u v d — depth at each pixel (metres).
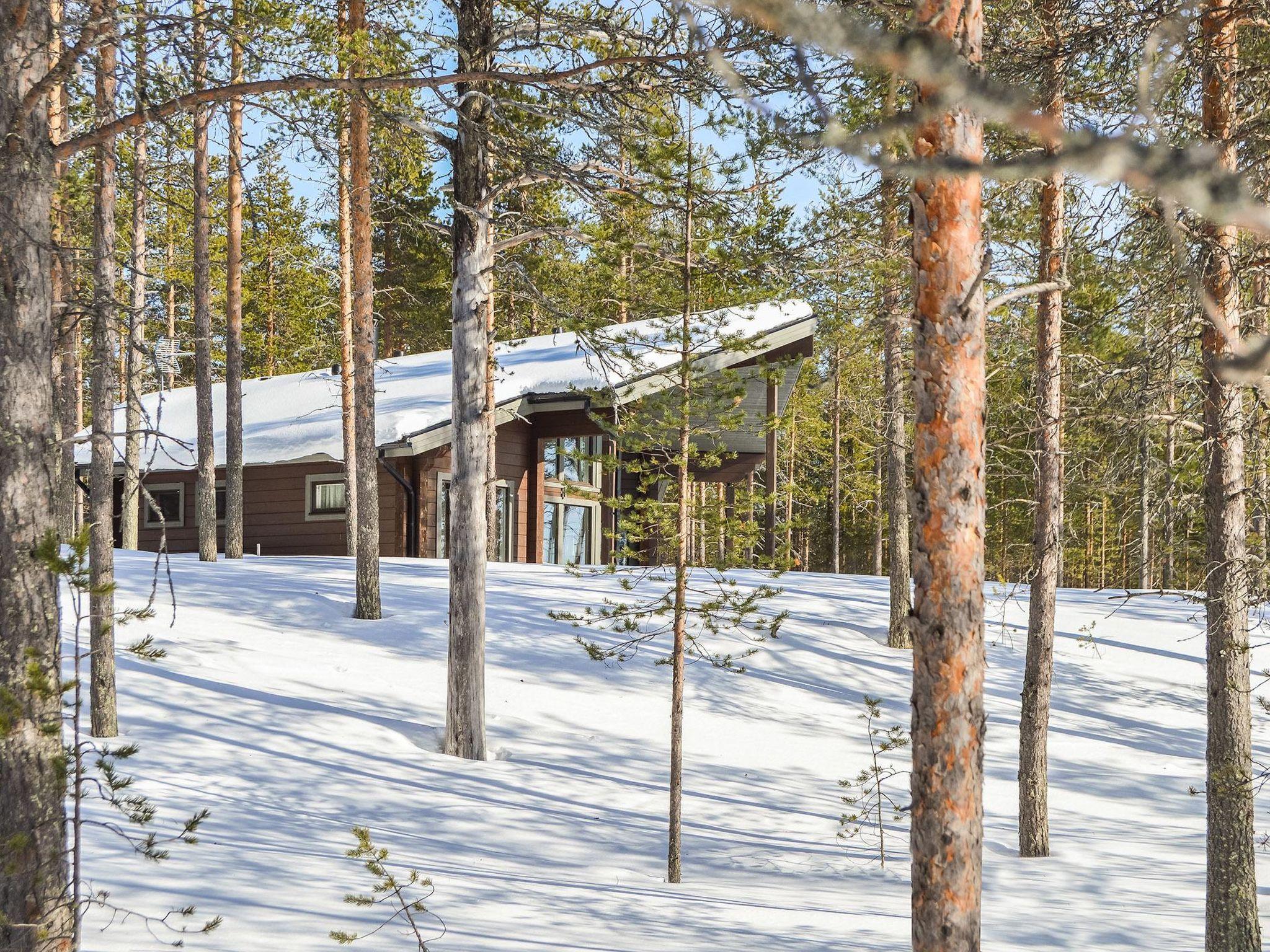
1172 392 9.57
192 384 44.53
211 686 14.51
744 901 9.76
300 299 44.78
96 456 12.05
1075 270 10.52
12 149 5.84
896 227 15.95
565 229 13.85
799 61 0.90
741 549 12.02
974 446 5.31
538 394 27.23
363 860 9.89
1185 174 0.60
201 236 23.31
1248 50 9.73
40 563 5.81
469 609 13.90
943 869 5.24
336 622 18.31
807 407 37.75
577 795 12.98
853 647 19.70
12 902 5.57
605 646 18.30
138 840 9.65
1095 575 39.25
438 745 13.97
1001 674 19.45
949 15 4.93
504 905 8.89
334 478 28.33
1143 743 16.97
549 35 12.77
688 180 11.48
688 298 11.59
